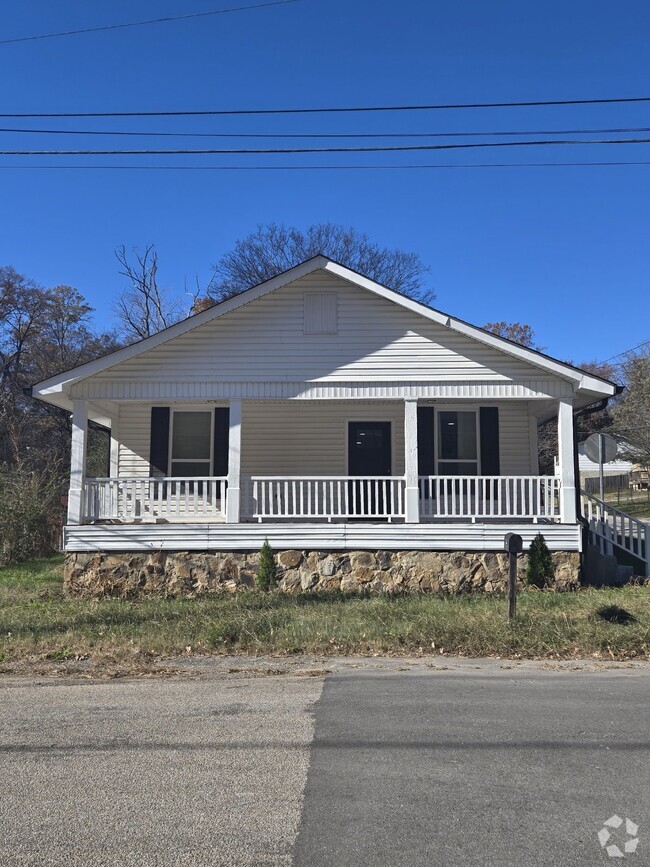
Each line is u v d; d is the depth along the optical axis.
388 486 16.06
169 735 5.82
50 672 8.16
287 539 13.65
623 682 7.61
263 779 4.85
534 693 7.11
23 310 39.34
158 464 15.73
